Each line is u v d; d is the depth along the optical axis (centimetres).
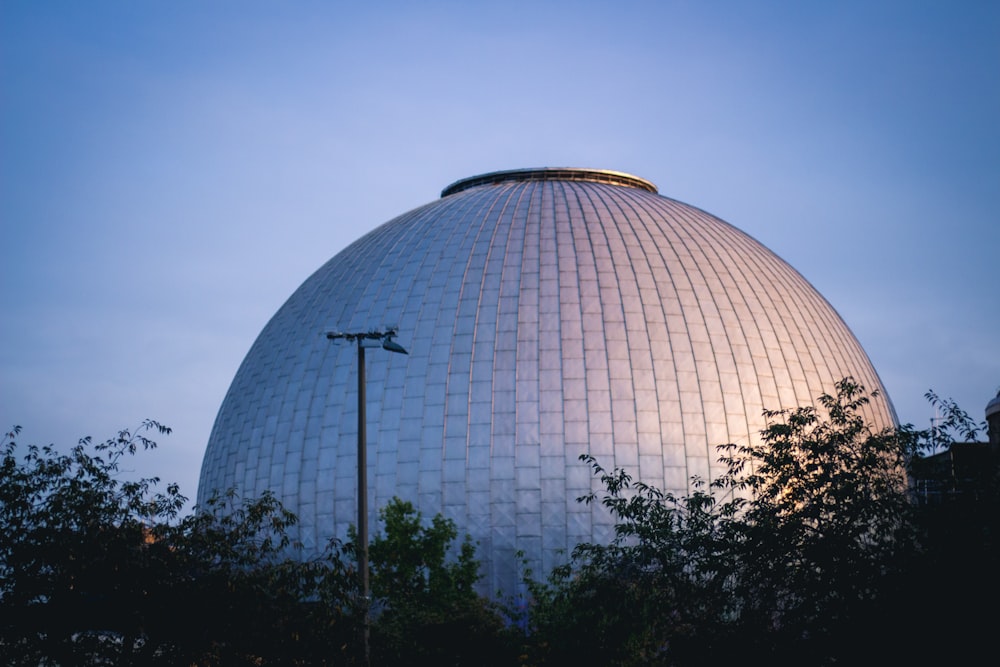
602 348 4697
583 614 2881
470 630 3594
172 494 2591
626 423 4575
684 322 4841
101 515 2473
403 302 4959
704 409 4659
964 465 2302
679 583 2445
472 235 5181
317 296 5388
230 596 2433
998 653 2048
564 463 4525
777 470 2462
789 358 4962
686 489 4534
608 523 4472
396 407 4700
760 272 5306
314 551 4734
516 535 4488
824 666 2203
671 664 2569
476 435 4581
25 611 2366
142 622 2398
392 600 4003
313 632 2509
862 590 2220
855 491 2319
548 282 4881
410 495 4569
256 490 4991
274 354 5306
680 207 5691
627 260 5019
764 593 2344
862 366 5441
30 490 2466
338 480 4753
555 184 5700
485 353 4706
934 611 2083
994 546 2148
